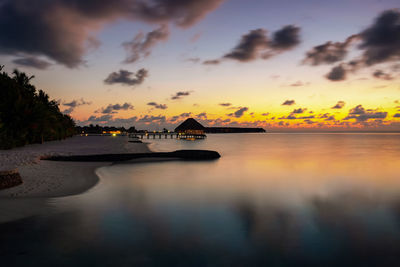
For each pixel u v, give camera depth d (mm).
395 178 18203
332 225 8570
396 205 11227
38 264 5594
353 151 44250
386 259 6297
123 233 7344
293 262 6086
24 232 7035
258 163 26094
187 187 14109
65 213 8578
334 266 5957
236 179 17016
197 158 28062
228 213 9594
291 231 7953
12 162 16547
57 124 43281
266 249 6680
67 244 6523
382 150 46844
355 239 7422
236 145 63031
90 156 22766
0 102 28797
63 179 13469
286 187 14789
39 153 22703
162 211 9594
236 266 5816
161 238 7141
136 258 6004
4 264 5555
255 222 8711
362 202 11688
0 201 9203
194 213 9484
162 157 27109
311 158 31750
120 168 20047
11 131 29375
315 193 13398
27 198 9727
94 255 6055
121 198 10977
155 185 14344
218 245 6840
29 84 38312
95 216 8508
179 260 5992
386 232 8000
